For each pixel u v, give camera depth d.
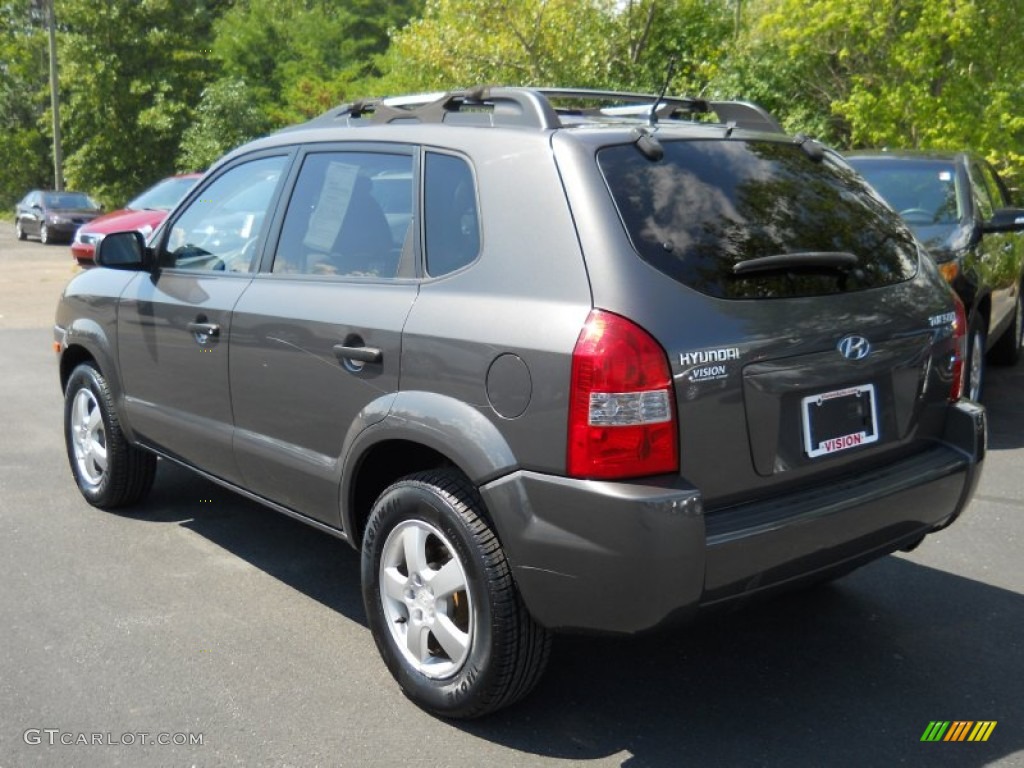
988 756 3.23
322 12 51.94
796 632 4.11
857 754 3.24
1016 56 14.09
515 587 3.16
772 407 3.12
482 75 17.58
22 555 4.88
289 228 4.16
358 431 3.58
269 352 4.01
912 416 3.58
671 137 3.40
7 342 11.45
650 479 2.92
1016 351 9.56
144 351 4.85
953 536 5.20
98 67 39.25
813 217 3.49
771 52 17.75
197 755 3.21
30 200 29.61
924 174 7.80
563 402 2.95
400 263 3.61
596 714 3.48
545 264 3.12
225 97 34.38
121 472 5.33
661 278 3.01
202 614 4.25
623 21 18.58
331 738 3.32
